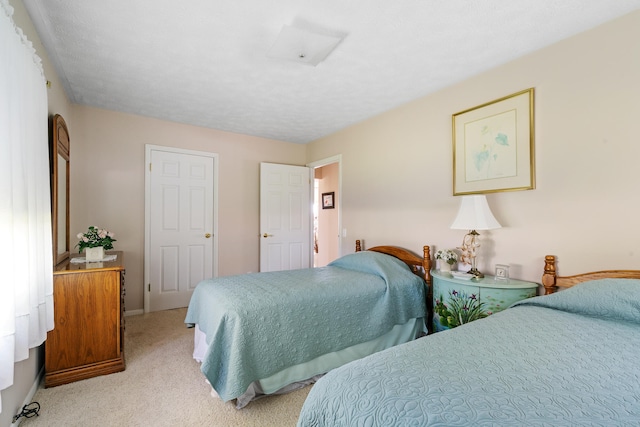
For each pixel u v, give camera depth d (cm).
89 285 225
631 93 182
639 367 104
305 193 501
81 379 219
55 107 258
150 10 181
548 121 218
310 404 99
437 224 296
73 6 178
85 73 264
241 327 183
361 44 217
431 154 303
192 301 261
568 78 208
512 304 198
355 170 402
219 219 433
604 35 192
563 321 149
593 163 196
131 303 372
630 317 142
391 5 176
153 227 385
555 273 211
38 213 173
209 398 199
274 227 472
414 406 83
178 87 292
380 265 284
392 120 347
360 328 234
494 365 105
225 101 326
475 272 245
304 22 192
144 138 380
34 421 174
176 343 287
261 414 183
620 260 185
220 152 435
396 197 341
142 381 219
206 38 211
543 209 220
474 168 263
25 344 149
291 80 275
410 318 267
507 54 231
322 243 607
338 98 316
